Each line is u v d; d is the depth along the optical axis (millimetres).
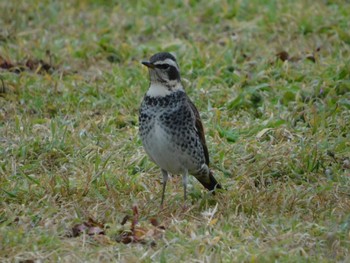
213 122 13977
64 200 11695
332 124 13820
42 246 10242
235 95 15031
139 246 10359
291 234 10383
